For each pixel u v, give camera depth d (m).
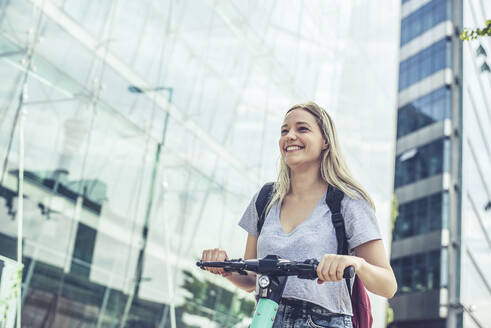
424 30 25.61
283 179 1.71
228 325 7.22
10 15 4.36
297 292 1.47
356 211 1.55
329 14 10.99
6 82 4.34
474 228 22.92
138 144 5.65
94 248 5.07
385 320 13.35
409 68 26.06
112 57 5.34
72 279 4.83
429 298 22.31
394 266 24.27
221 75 7.14
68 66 4.88
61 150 4.77
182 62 6.36
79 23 4.99
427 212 23.34
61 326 4.73
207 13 6.84
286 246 1.56
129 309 5.47
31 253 4.46
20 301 4.34
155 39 5.93
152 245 5.79
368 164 13.39
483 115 24.92
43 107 4.63
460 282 21.94
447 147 23.14
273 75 8.50
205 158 6.76
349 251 1.58
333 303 1.50
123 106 5.47
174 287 6.11
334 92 11.01
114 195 5.32
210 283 6.76
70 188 4.85
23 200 4.41
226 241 7.20
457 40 24.02
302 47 9.59
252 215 1.79
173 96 6.20
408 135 25.30
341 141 11.20
